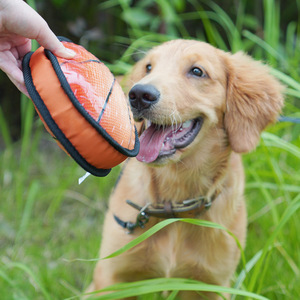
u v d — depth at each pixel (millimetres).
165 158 2473
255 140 2822
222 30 6004
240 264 3365
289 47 4828
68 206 4340
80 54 1854
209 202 2625
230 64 2895
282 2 6227
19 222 3926
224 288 2006
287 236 3436
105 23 5266
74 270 3439
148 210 2594
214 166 2688
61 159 5059
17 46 2143
